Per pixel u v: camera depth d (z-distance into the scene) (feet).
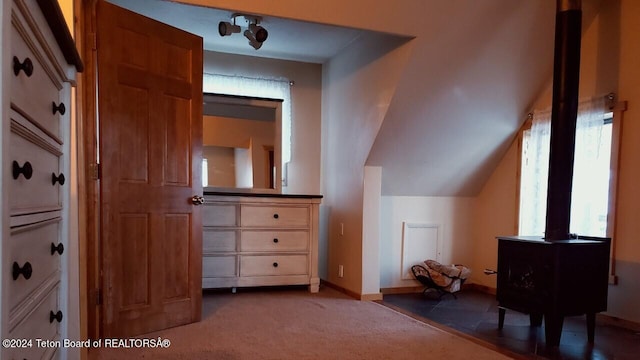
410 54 10.68
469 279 15.05
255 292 13.32
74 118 6.33
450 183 14.35
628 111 10.42
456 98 11.98
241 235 12.73
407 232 14.21
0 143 2.18
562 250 8.66
